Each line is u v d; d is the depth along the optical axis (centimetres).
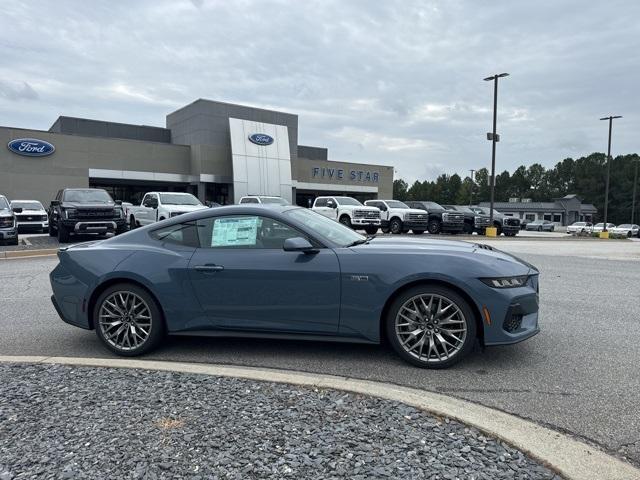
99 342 536
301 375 406
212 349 500
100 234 1873
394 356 470
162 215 1784
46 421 316
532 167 13000
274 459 268
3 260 1252
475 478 250
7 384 380
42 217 2256
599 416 337
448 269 421
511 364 446
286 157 4756
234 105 4566
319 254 447
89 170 3981
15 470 260
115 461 267
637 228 5362
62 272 503
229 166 4562
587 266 1222
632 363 448
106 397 354
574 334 546
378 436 292
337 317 441
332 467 260
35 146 3712
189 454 274
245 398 349
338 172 5412
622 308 686
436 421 313
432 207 2772
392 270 428
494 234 2664
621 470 261
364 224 2325
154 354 487
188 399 348
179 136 4834
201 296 465
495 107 2645
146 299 477
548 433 303
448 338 431
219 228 482
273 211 476
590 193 10200
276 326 455
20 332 574
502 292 418
